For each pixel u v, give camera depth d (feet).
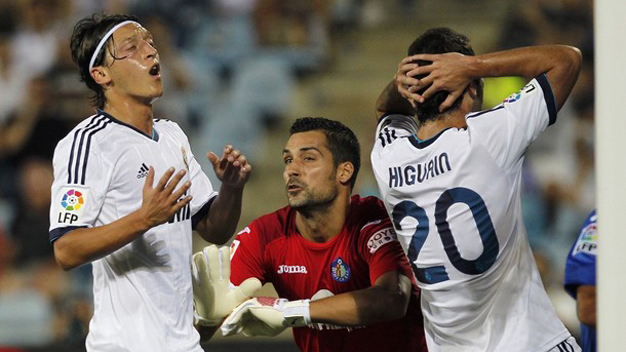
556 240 96.48
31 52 110.63
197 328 43.32
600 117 24.59
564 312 86.33
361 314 39.47
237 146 110.32
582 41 111.24
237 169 39.88
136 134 38.17
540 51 35.09
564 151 101.86
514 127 34.58
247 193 105.91
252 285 41.68
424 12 122.01
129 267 37.70
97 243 34.47
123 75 38.04
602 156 24.57
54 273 96.02
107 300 38.06
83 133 36.88
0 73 108.99
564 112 103.30
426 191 35.83
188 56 115.34
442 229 35.78
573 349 36.96
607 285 24.48
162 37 112.57
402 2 123.75
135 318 37.58
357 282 42.27
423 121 36.81
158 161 38.40
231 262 43.52
